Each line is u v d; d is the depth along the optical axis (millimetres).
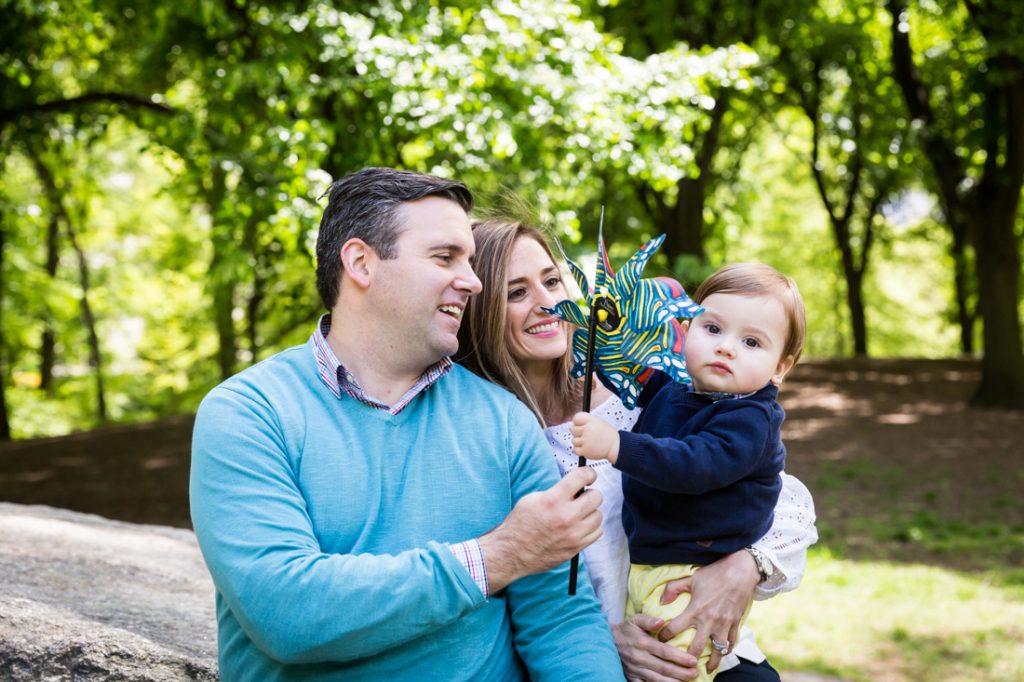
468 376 2055
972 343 20984
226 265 7148
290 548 1694
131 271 22094
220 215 6969
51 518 3830
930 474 9852
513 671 1936
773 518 2176
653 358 1985
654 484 1939
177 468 11562
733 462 1978
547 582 1930
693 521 2055
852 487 9516
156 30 8922
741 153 17953
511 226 2340
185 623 2650
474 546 1754
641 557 2115
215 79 7219
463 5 7344
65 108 9758
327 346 1920
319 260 1993
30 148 11172
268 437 1794
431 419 1936
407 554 1715
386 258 1890
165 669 2293
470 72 6520
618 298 1994
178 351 21625
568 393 2412
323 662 1771
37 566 2961
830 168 20688
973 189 12836
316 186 6512
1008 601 6523
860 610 6441
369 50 6492
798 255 25953
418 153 7629
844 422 12398
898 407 13234
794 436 11742
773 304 2098
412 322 1896
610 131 6762
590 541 1791
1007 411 12555
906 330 28531
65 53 11516
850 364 17422
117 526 3881
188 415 15961
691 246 13922
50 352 22094
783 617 6355
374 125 7293
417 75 6559
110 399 22922
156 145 8781
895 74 12836
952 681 5348
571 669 1868
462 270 1938
